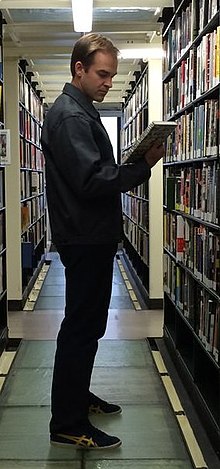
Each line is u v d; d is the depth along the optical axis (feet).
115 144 37.40
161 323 17.38
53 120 8.44
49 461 8.89
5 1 13.07
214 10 9.27
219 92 8.73
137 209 24.22
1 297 14.28
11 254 19.33
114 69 8.63
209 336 9.91
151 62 18.99
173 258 13.78
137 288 22.76
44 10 15.02
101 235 8.43
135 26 16.42
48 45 18.48
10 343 15.01
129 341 15.28
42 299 21.01
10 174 19.48
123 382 12.23
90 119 8.39
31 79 24.61
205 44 9.76
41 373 12.71
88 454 9.11
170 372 12.86
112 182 8.06
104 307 8.98
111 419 10.39
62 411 9.27
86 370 9.14
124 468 8.70
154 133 7.59
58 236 8.59
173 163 13.43
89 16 13.00
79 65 8.54
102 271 8.75
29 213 23.15
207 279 9.91
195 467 8.64
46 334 16.02
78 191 8.14
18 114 19.54
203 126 10.00
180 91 12.46
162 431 9.92
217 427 9.04
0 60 14.39
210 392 10.47
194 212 11.03
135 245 24.90
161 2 13.57
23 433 9.85
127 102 29.48
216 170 9.14
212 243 9.57
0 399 11.27
